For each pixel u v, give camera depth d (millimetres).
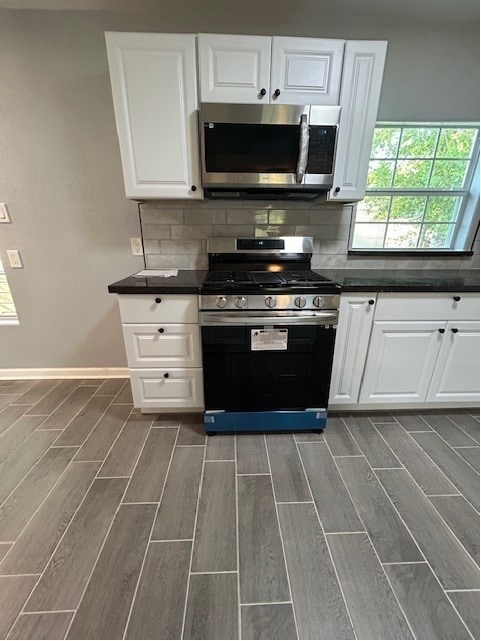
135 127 1517
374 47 1435
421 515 1237
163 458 1529
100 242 2004
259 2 1563
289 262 1939
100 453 1561
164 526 1181
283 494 1327
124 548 1099
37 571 1024
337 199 1693
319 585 992
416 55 1730
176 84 1455
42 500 1289
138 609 928
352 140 1582
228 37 1389
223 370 1576
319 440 1667
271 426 1685
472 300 1606
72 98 1721
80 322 2193
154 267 2049
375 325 1640
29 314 2154
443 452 1586
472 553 1095
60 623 896
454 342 1691
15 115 1729
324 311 1495
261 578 1010
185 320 1579
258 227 1982
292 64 1439
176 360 1661
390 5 1576
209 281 1555
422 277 1801
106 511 1240
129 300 1537
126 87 1453
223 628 888
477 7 1585
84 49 1647
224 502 1285
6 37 1608
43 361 2281
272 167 1562
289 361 1570
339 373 1742
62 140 1789
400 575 1023
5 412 1902
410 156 1978
